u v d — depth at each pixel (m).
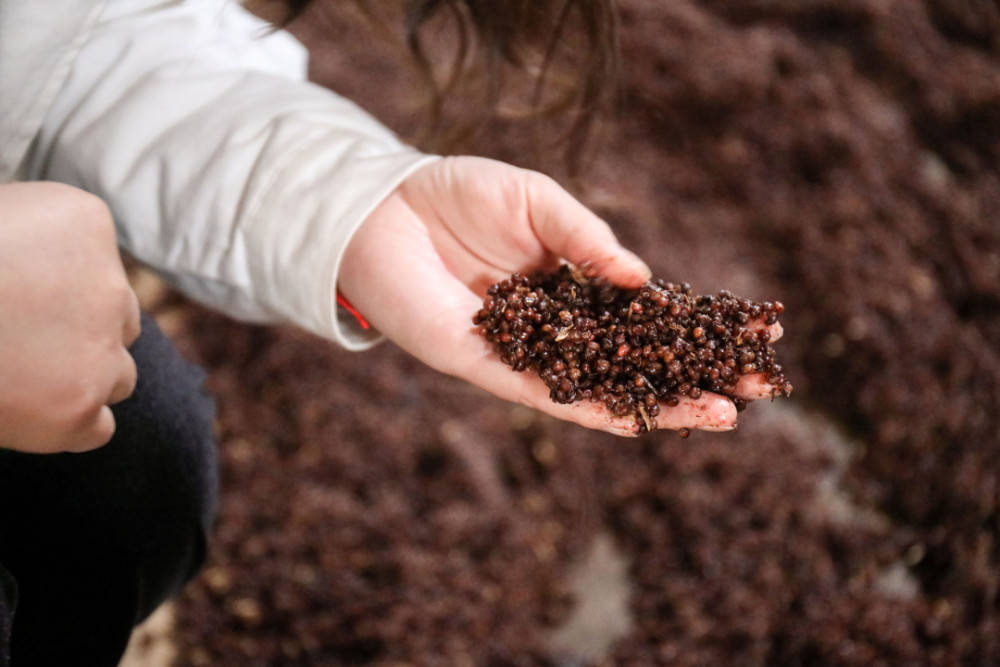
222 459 1.00
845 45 1.42
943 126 1.32
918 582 0.95
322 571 0.94
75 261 0.54
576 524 1.00
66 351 0.54
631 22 1.35
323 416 1.04
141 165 0.69
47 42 0.66
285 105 0.71
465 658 0.92
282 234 0.68
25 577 0.63
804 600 0.93
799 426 1.08
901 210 1.20
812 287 1.15
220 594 0.93
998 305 1.09
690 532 0.97
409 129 1.24
